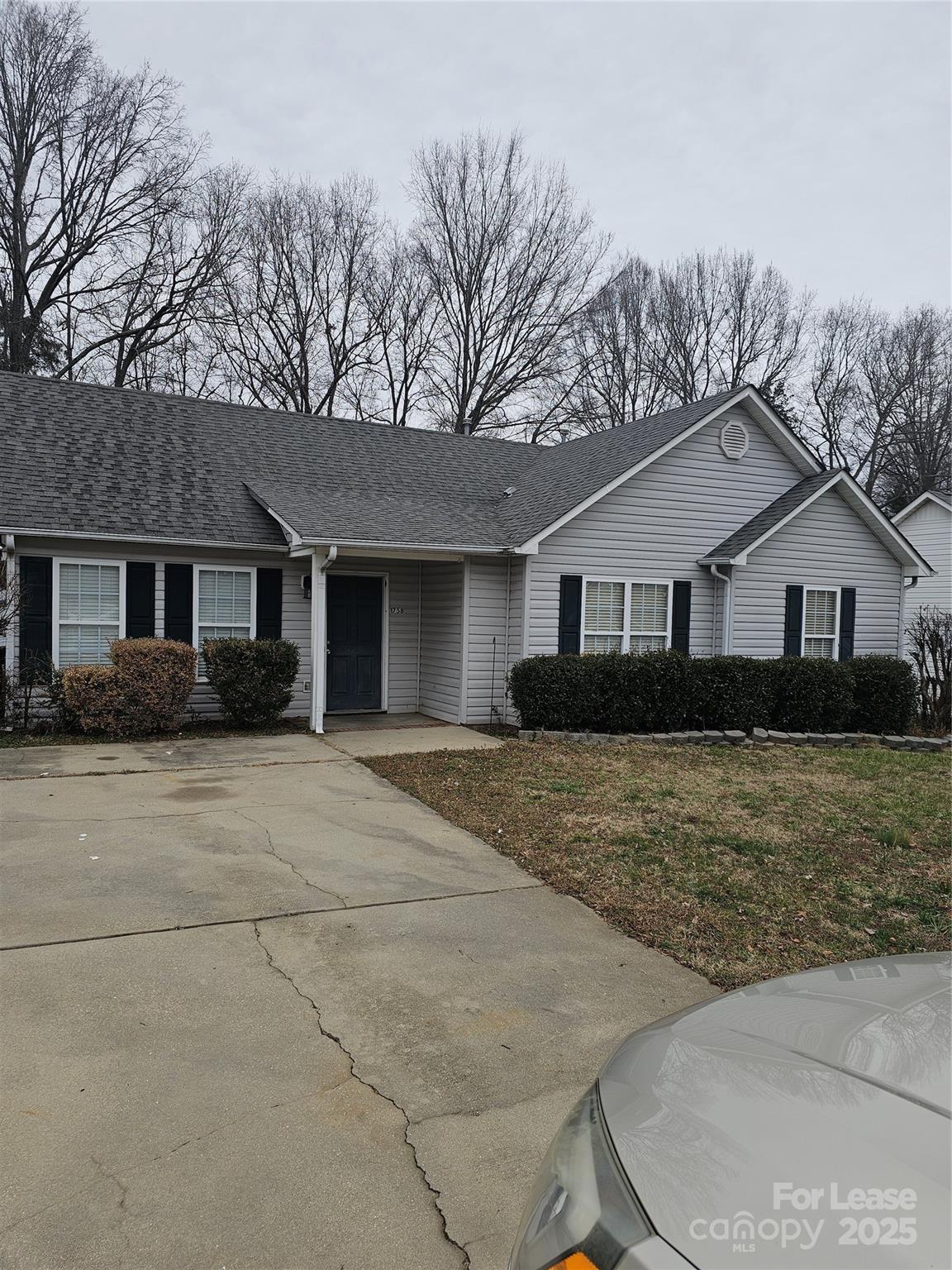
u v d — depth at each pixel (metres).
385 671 13.80
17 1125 2.95
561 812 7.56
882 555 15.38
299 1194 2.64
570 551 12.90
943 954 2.43
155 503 11.98
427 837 6.72
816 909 5.41
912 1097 1.54
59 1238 2.43
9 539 10.60
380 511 12.74
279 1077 3.30
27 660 11.13
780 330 36.81
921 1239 1.19
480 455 16.89
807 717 13.09
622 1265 1.32
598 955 4.59
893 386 36.41
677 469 13.83
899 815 7.93
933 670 16.34
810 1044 1.82
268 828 6.78
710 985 4.26
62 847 6.15
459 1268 2.35
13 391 13.25
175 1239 2.44
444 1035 3.66
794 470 14.99
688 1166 1.46
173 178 28.16
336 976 4.21
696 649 14.10
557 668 11.59
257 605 12.61
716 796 8.40
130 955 4.36
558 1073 3.38
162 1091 3.18
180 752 10.04
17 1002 3.83
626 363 35.47
